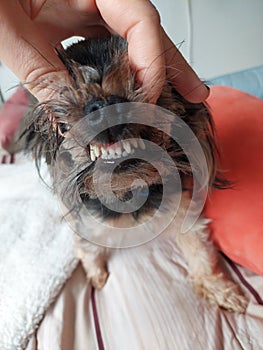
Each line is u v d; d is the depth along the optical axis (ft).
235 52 1.35
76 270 0.76
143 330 0.64
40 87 0.47
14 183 0.94
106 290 0.73
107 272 0.75
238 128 0.78
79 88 0.47
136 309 0.67
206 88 0.57
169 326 0.64
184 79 0.54
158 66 0.47
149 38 0.47
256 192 0.70
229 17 1.28
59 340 0.64
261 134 0.76
